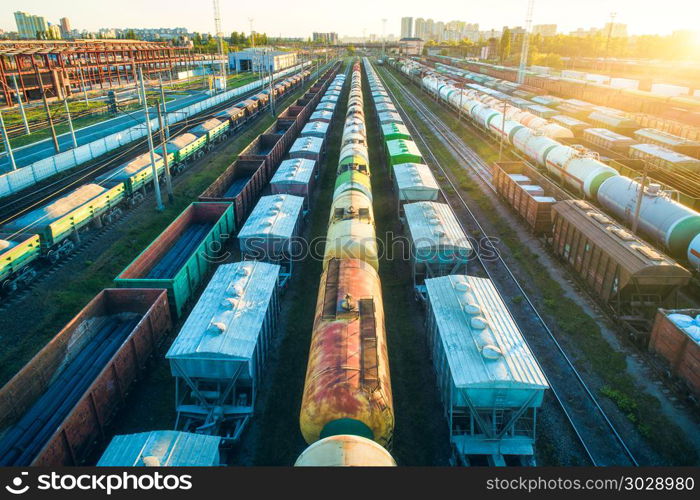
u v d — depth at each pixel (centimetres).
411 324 2541
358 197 3116
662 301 2411
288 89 11512
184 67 16425
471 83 11719
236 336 1839
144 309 2334
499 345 1750
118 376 1841
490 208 4172
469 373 1620
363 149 4522
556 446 1775
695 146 5097
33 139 6812
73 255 3262
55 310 2677
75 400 1853
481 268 3142
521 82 11781
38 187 4600
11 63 8881
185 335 1838
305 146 4744
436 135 7025
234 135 7031
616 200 3516
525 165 4294
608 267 2528
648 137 5738
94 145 5712
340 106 9100
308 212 3788
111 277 3081
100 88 11500
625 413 1928
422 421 1905
